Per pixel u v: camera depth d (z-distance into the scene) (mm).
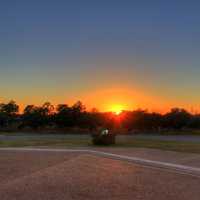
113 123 68312
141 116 71938
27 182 13695
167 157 20984
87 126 73938
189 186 13117
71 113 75188
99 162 18750
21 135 52844
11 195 11797
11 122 81875
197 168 16938
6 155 22125
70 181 13891
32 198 11430
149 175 15211
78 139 38750
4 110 82000
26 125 78375
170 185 13281
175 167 17203
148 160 19578
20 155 22078
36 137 44844
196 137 47719
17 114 82250
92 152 23312
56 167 17094
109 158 20438
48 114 77812
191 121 74312
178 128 73750
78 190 12469
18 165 17969
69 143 32000
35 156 21531
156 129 72812
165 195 11859
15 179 14398
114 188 12789
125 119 70938
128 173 15641
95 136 30031
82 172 15805
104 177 14711
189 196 11734
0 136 48594
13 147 28203
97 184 13398
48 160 19734
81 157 20578
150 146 28281
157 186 13133
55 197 11586
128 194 11969
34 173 15594
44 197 11570
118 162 18875
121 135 53969
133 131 69375
